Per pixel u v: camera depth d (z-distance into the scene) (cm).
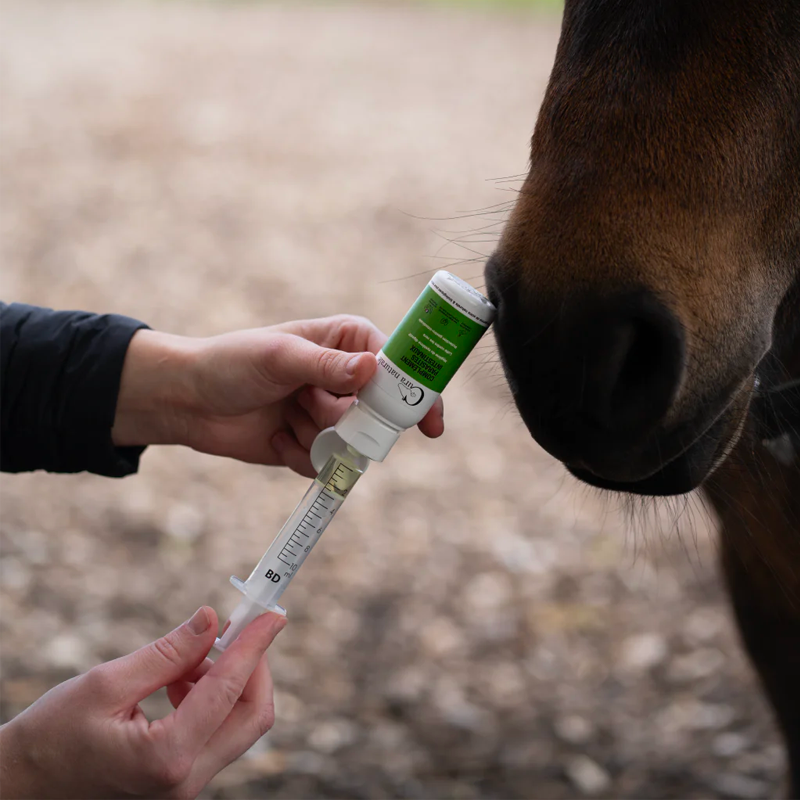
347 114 904
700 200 105
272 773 257
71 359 151
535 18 1467
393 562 356
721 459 119
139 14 1384
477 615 328
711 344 108
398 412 120
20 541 353
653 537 362
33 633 307
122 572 342
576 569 351
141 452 161
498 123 887
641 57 107
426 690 293
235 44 1198
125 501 383
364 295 550
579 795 251
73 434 152
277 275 573
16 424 152
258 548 360
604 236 103
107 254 595
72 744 109
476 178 739
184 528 369
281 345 135
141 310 529
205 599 331
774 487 162
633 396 103
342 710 284
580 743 271
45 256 589
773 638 184
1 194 680
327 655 307
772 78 108
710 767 259
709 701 285
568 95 110
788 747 196
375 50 1195
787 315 138
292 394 151
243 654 114
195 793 116
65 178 715
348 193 704
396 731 276
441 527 377
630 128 106
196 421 153
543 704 288
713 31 106
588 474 117
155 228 635
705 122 106
